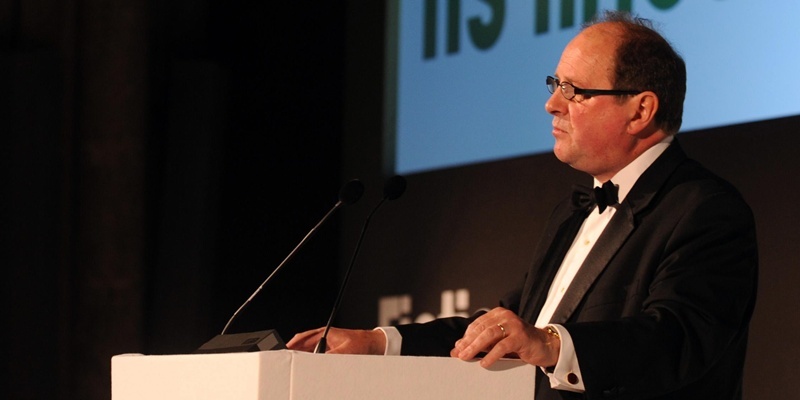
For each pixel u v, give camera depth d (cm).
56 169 1092
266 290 1085
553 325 380
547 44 873
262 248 1098
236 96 1121
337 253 1081
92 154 1081
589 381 374
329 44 1099
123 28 1081
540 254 515
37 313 1079
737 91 739
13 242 1080
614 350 379
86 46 1088
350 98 1073
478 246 934
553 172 870
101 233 1075
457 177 956
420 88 994
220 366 323
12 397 1068
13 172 1081
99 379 1067
